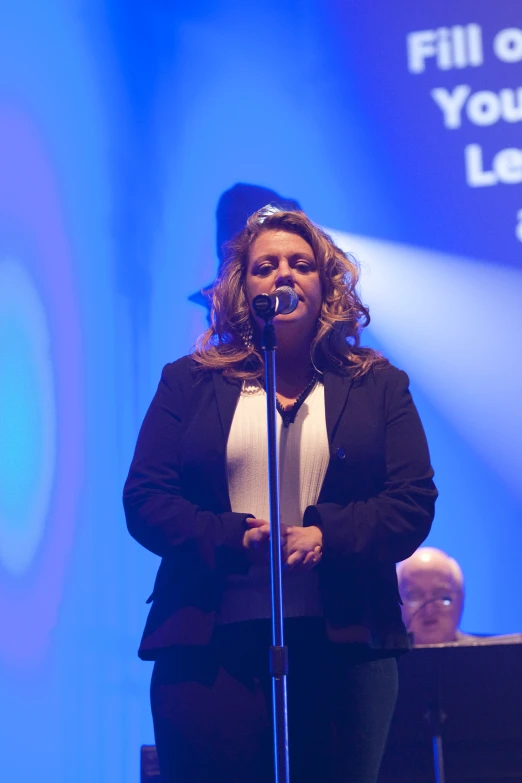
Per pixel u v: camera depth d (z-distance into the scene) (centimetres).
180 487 413
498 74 995
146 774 616
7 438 972
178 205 1016
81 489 973
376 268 989
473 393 970
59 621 948
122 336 999
